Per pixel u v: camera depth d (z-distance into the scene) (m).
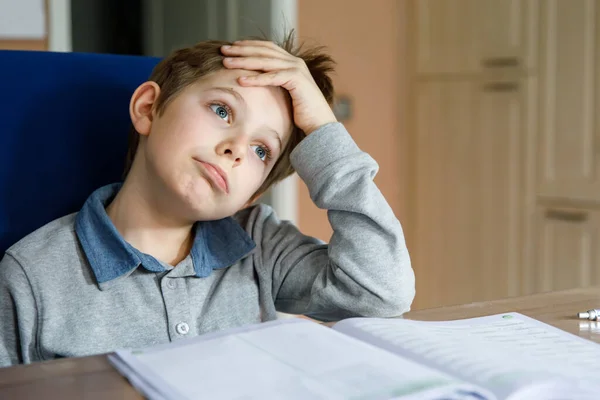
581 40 2.26
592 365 0.61
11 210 0.97
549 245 2.40
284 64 0.94
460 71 2.63
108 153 1.05
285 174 1.06
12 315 0.85
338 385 0.50
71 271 0.87
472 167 2.62
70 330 0.84
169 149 0.87
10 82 0.98
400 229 0.95
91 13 2.56
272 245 1.03
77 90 1.02
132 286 0.89
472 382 0.55
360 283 0.91
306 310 1.00
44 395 0.51
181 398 0.49
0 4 2.16
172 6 2.52
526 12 2.41
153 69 1.06
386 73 2.79
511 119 2.48
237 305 0.96
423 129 2.78
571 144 2.31
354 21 2.67
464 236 2.68
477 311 0.79
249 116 0.89
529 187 2.45
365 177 0.93
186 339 0.62
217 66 0.91
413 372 0.53
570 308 0.81
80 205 1.02
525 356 0.61
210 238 0.98
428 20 2.73
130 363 0.56
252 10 2.30
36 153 0.99
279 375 0.52
